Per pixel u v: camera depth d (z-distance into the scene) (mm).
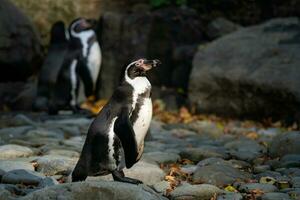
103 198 8727
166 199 9625
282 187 10656
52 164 11625
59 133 16906
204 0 25344
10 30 23766
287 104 19703
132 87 9930
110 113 9844
